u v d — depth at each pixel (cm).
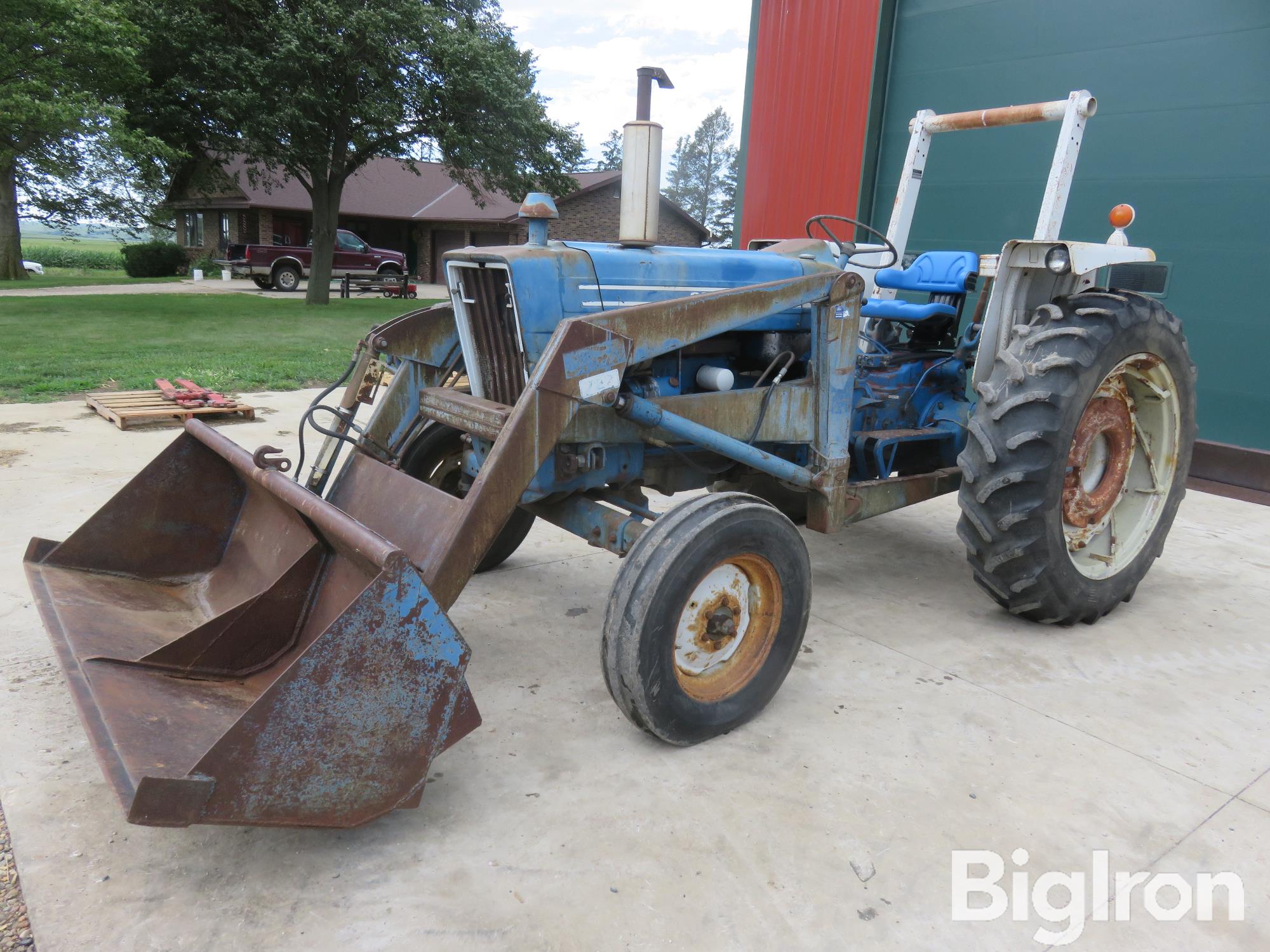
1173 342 322
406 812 202
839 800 212
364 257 2125
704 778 219
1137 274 562
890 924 172
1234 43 506
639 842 193
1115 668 290
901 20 664
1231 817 210
